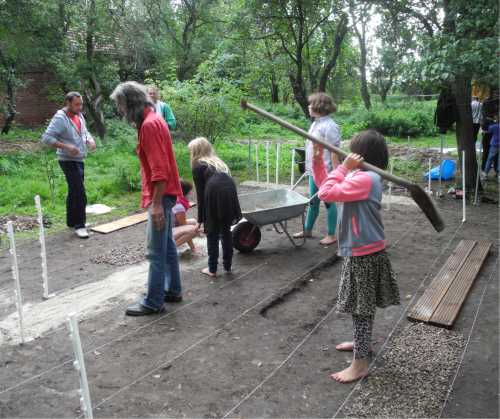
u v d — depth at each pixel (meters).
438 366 3.40
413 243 6.18
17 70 15.21
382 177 3.13
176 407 3.01
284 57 16.47
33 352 3.69
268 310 4.39
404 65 8.06
